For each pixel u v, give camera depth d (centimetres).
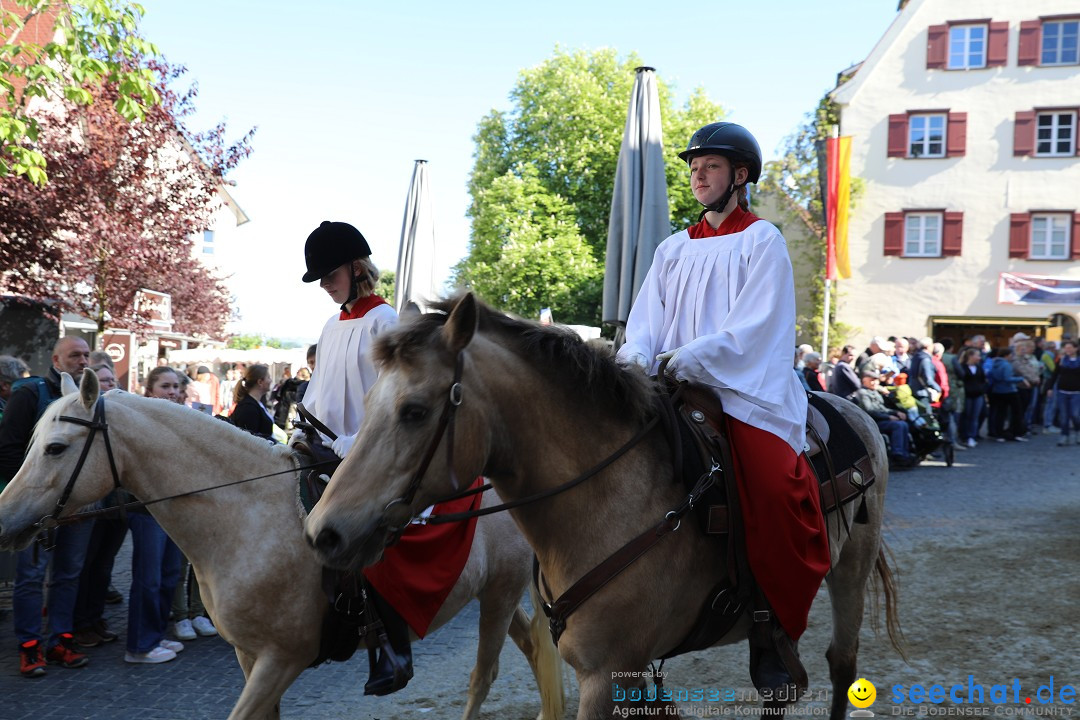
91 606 555
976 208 2231
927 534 805
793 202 2308
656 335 305
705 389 277
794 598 264
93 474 314
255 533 316
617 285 799
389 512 219
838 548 319
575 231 2569
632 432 259
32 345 1140
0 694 465
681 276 302
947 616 556
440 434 227
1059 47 2191
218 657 536
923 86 2256
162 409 327
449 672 495
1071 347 1505
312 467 328
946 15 2241
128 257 1107
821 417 329
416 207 1155
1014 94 2206
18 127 717
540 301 2528
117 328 1212
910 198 2266
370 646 324
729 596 264
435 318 241
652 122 800
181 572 574
